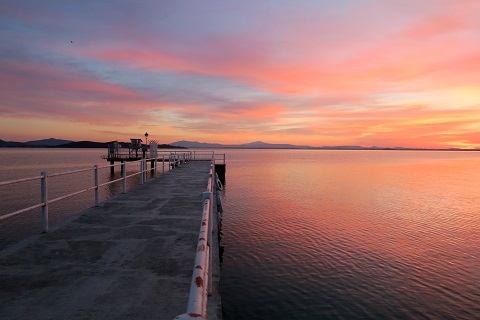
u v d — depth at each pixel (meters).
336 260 13.79
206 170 23.12
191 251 5.21
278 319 9.41
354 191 37.09
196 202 9.71
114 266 4.54
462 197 33.19
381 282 11.77
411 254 14.66
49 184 44.75
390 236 17.59
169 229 6.55
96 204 8.99
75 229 6.51
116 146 46.34
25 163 100.31
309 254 14.45
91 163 98.44
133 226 6.78
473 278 12.20
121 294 3.68
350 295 10.82
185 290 3.80
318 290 11.12
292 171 70.19
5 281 3.98
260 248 15.19
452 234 18.22
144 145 45.75
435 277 12.26
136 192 11.86
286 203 27.59
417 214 24.00
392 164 112.38
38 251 5.13
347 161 136.88
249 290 11.06
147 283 3.99
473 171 77.31
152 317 3.19
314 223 20.30
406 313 9.80
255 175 58.09
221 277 12.04
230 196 31.30
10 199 31.05
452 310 10.00
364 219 21.83
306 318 9.48
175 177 17.73
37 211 24.95
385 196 33.38
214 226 9.09
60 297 3.58
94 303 3.45
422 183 47.66
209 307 4.18
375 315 9.68
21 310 3.28
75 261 4.72
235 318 9.44
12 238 17.45
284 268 12.88
